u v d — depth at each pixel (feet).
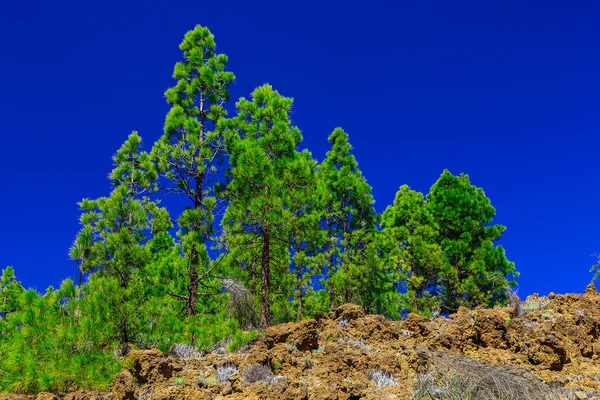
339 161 89.61
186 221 49.75
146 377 27.84
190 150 52.19
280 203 49.83
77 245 34.37
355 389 23.59
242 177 51.08
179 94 57.72
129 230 41.98
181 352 34.42
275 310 66.69
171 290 45.37
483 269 81.51
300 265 79.71
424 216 93.56
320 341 33.32
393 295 82.69
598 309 36.35
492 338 31.01
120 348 33.40
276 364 28.02
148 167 52.03
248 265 70.44
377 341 32.96
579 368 27.35
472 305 81.66
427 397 23.34
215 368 29.73
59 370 26.73
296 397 22.99
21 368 26.91
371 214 87.66
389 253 91.30
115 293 33.35
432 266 85.56
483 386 23.45
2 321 30.09
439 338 30.91
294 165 52.16
